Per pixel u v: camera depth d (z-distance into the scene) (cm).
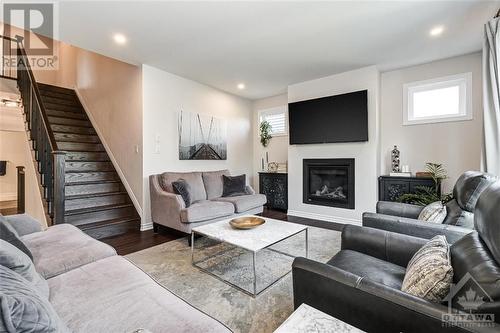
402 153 400
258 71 414
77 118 507
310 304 121
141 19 261
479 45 323
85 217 342
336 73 421
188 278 225
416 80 388
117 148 435
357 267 151
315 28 281
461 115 354
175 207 332
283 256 276
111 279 135
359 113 395
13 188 567
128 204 396
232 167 545
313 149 454
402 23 272
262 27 279
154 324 98
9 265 107
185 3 235
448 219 200
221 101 518
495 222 104
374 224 213
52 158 275
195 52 342
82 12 248
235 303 187
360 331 91
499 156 228
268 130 565
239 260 265
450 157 363
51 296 119
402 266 162
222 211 356
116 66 434
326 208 440
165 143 414
